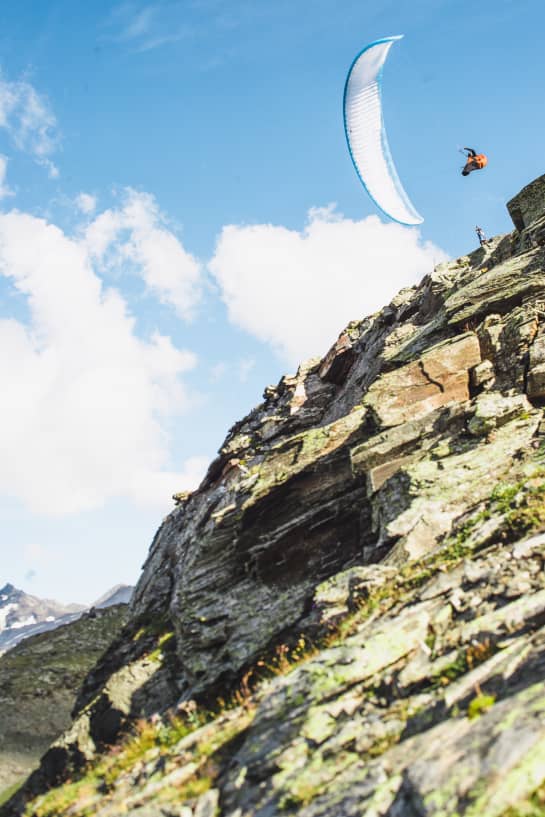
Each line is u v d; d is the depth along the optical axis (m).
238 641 17.52
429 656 10.48
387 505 17.05
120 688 20.81
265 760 9.71
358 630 12.63
